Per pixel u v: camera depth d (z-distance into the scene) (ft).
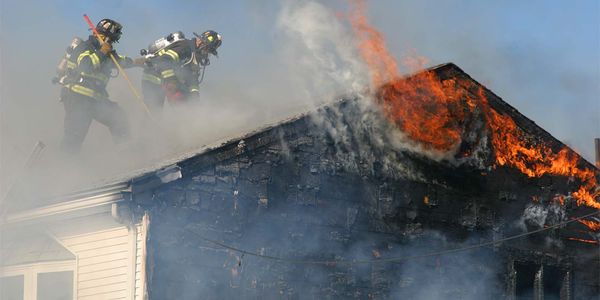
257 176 75.15
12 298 74.74
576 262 98.84
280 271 75.31
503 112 93.81
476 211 90.33
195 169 71.26
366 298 80.43
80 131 81.97
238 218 73.36
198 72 92.17
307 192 78.18
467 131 90.94
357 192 81.61
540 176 96.68
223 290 71.67
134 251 68.90
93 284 71.10
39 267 73.56
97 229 71.77
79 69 81.61
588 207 100.73
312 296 77.00
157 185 68.44
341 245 79.56
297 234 76.89
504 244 92.17
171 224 69.62
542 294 94.99
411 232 84.74
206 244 71.31
